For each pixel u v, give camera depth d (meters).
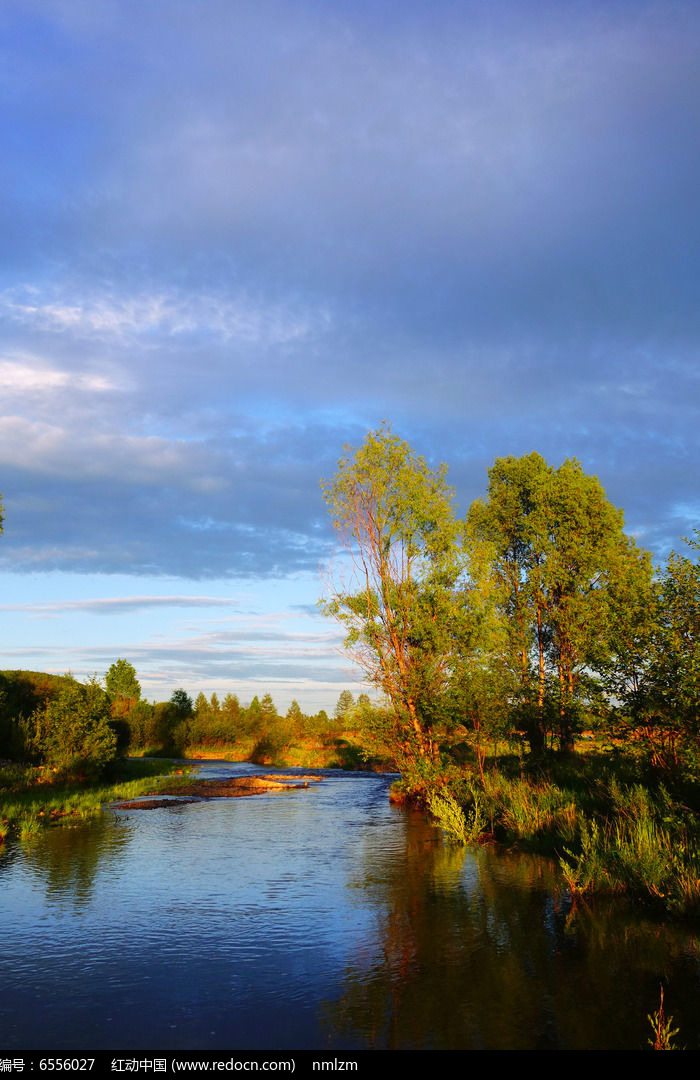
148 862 14.52
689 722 12.94
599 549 31.17
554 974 8.06
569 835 15.03
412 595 25.59
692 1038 6.48
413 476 26.31
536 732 25.81
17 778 27.47
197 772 42.03
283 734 61.78
